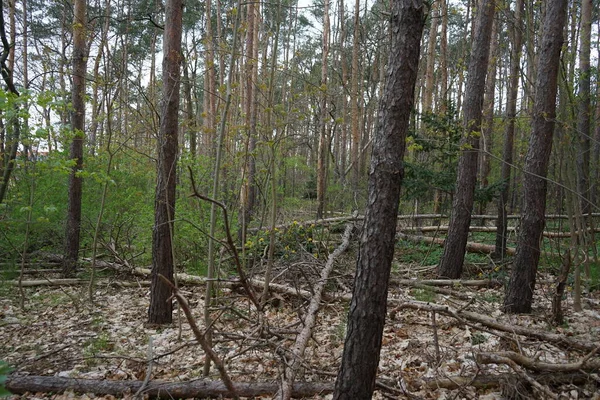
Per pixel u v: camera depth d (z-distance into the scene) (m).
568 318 6.08
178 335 5.64
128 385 4.16
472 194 8.80
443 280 8.41
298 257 8.52
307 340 4.77
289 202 13.33
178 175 9.02
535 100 6.27
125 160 10.55
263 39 17.64
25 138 5.84
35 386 4.16
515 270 6.45
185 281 8.28
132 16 14.86
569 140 6.52
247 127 6.38
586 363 3.91
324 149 12.45
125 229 10.19
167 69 6.09
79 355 5.20
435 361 4.56
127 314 6.98
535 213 6.31
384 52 17.44
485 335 5.32
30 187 8.25
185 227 8.52
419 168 9.80
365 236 2.99
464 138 8.65
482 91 8.67
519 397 3.80
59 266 9.96
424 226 13.45
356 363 2.99
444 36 16.23
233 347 5.31
